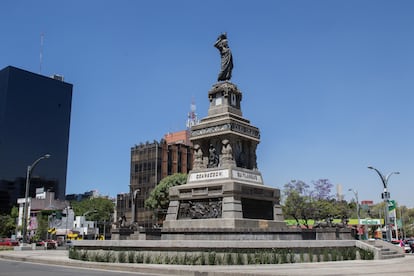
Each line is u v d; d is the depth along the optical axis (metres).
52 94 189.25
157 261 27.98
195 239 31.11
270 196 36.41
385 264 27.55
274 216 36.34
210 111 38.78
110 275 22.42
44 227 108.62
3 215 139.12
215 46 40.97
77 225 122.12
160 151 124.75
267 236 31.39
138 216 122.38
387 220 51.50
